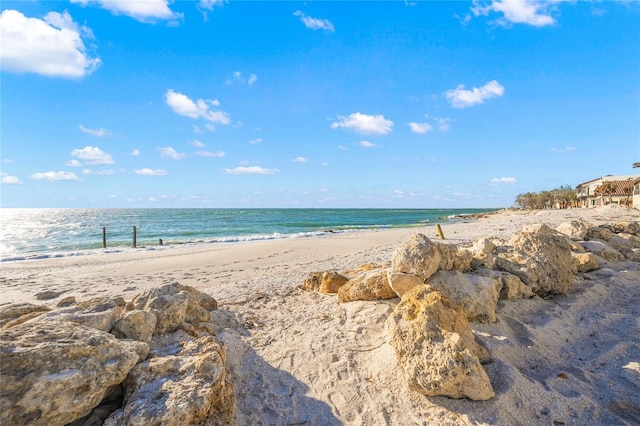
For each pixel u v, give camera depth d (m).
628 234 11.88
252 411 3.82
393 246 17.92
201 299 6.13
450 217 79.62
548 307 6.51
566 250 7.49
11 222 67.12
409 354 4.09
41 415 2.75
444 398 3.91
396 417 3.75
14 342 2.99
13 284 11.27
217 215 97.12
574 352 5.16
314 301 7.37
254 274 12.13
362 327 5.52
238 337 5.31
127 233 39.81
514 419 3.62
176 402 3.05
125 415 2.97
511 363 4.59
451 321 4.39
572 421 3.65
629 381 4.32
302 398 4.08
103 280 11.82
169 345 4.27
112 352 3.35
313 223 58.34
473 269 7.00
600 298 7.20
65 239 33.91
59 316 3.94
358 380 4.36
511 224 28.48
